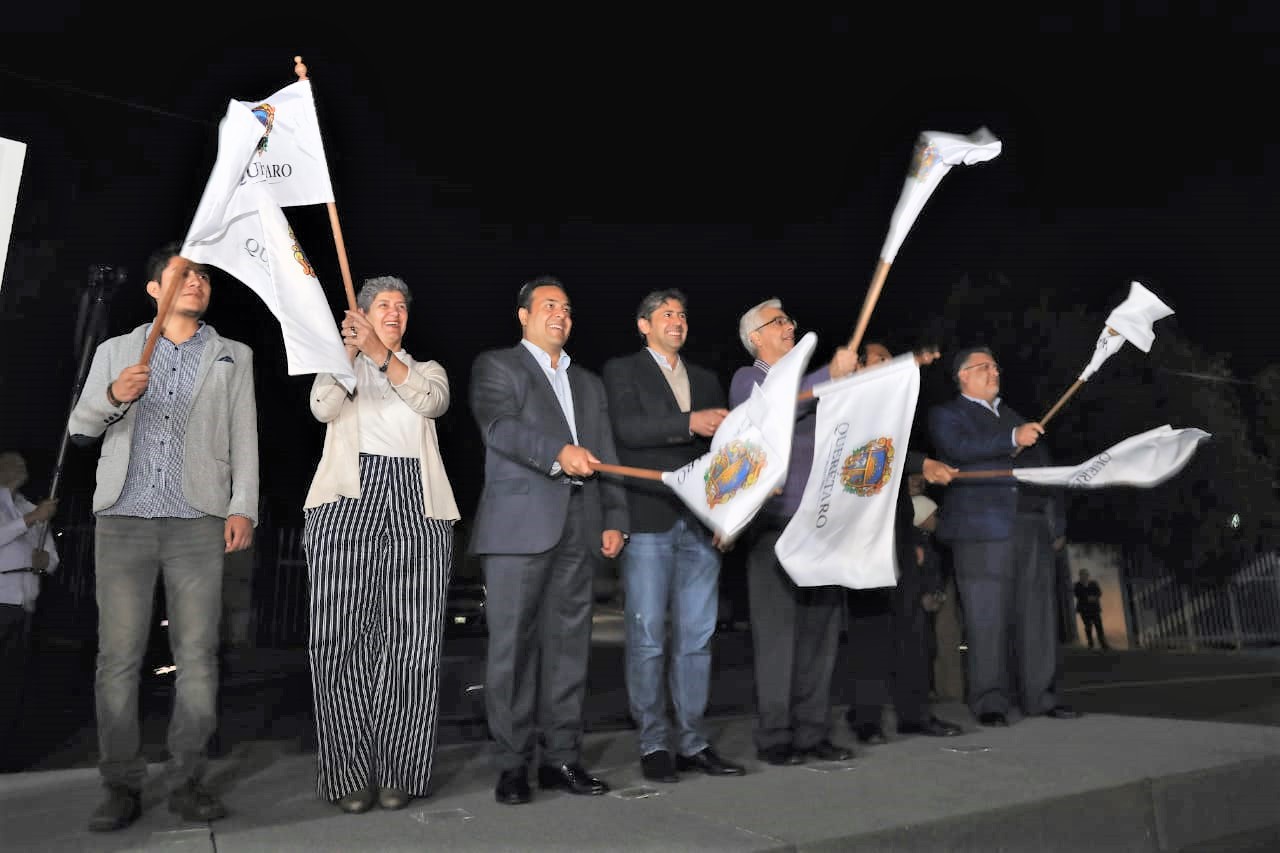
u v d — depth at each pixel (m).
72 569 10.70
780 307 4.58
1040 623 5.58
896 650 5.01
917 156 3.93
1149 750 4.39
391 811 3.37
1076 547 21.11
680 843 2.99
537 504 3.69
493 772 4.02
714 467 3.52
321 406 3.53
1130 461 4.97
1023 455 5.83
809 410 4.41
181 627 3.37
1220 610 20.45
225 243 3.34
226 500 3.49
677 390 4.32
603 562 4.05
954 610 6.46
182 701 3.33
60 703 7.38
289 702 8.51
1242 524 20.88
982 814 3.35
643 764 3.91
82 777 3.88
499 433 3.72
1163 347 19.94
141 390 3.21
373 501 3.56
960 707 5.92
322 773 3.44
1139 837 3.72
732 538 3.57
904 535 5.03
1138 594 20.53
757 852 2.93
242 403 3.57
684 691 4.08
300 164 3.56
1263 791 4.14
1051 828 3.50
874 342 5.44
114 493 3.29
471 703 7.97
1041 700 5.54
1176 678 11.99
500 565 3.68
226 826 3.17
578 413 4.03
